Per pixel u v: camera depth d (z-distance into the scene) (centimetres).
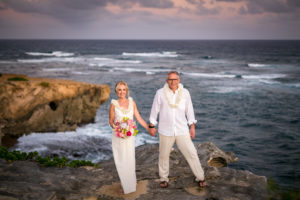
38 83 1716
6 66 5362
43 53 10412
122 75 4584
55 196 297
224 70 5391
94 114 1933
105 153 1354
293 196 244
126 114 343
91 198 316
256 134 1759
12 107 1572
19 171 371
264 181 354
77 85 1819
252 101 2702
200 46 18425
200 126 1958
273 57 8762
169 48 15838
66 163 480
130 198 320
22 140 1519
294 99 2767
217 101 2714
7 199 269
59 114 1734
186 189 340
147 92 3219
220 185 346
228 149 1499
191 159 338
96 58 8144
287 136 1695
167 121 334
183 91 333
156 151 570
